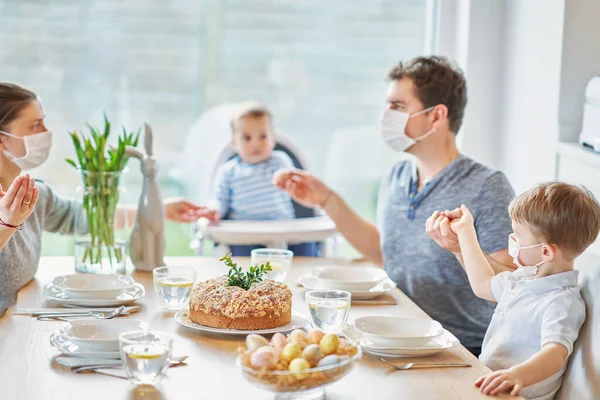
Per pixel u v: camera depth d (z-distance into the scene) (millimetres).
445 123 2393
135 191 4254
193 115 4281
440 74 2377
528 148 2842
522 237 1788
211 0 4223
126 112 4180
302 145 4363
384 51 4191
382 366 1460
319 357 1223
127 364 1281
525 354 1700
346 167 4355
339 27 4223
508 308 1761
